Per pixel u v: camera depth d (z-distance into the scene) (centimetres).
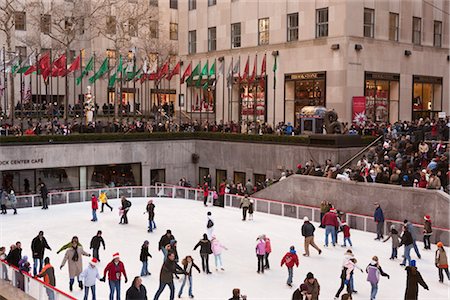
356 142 2947
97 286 1592
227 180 3591
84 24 5259
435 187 2170
